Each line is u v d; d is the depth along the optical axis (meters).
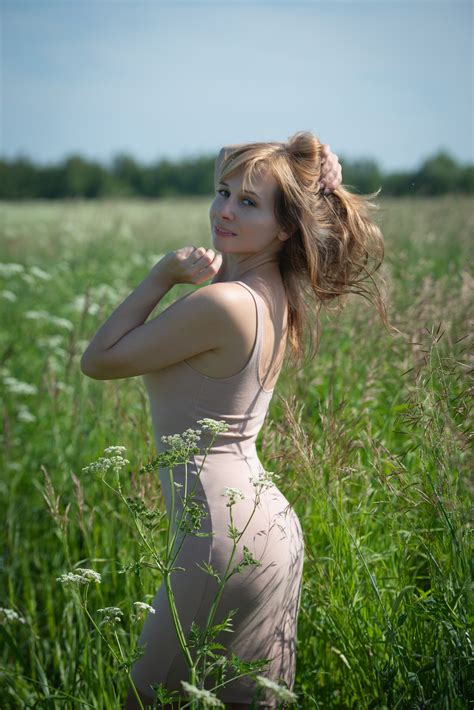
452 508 2.20
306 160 2.33
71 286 7.81
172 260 2.28
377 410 3.66
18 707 2.91
